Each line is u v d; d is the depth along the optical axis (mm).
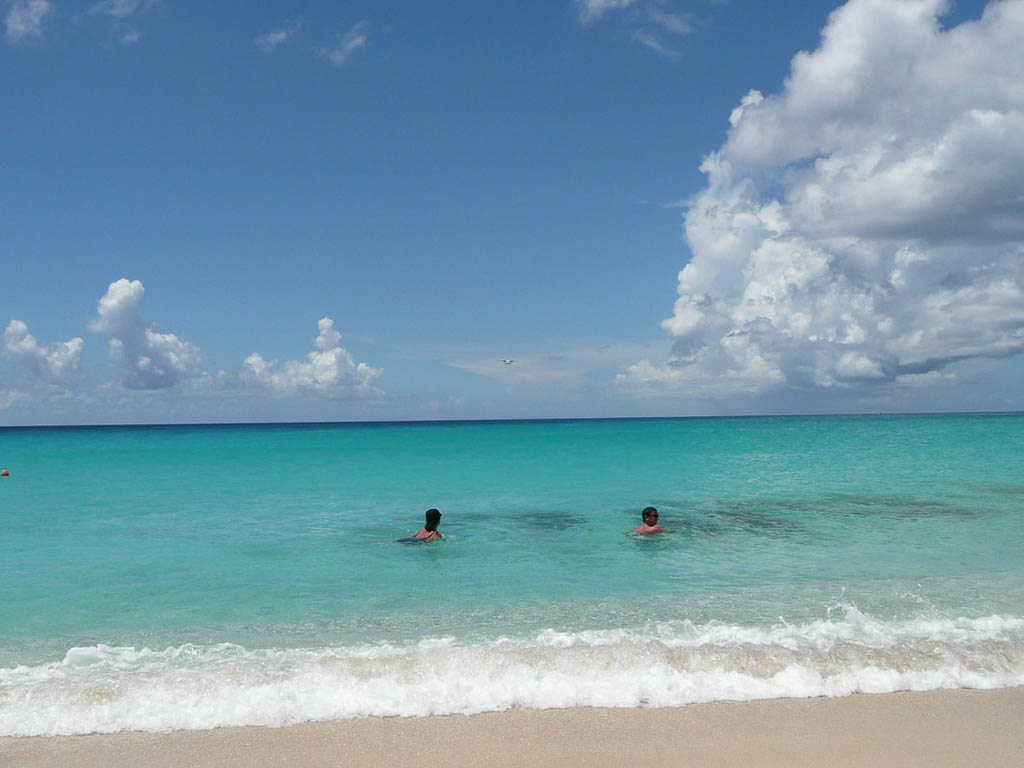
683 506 18922
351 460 37094
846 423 105625
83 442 66062
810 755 5223
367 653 7309
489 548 13641
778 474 27453
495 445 50438
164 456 42062
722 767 5039
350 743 5426
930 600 9508
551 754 5246
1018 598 9594
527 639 7781
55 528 16078
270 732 5621
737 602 9500
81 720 5773
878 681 6566
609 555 12844
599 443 52312
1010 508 18203
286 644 7852
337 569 11898
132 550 13578
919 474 26828
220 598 10031
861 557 12469
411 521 16969
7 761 5121
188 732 5617
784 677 6617
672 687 6418
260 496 21797
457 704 6105
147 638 8195
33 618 9078
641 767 5043
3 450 50688
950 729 5656
